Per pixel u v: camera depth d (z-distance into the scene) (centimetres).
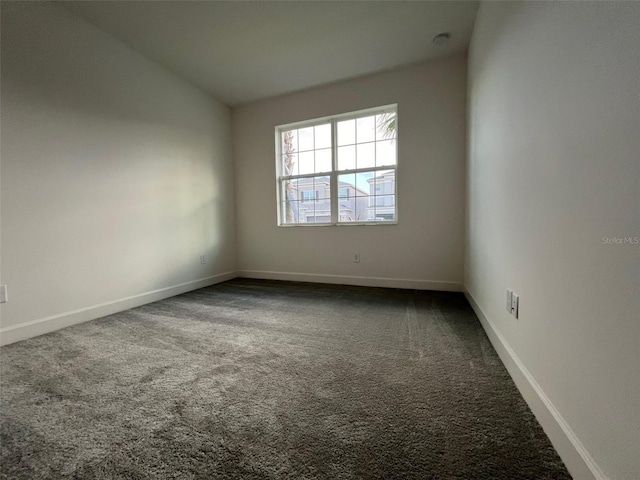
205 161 361
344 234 355
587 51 77
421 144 311
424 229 317
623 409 62
